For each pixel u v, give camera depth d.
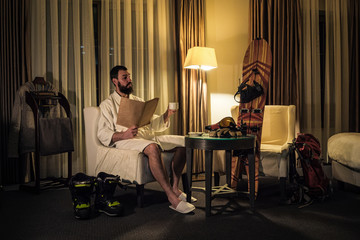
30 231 1.97
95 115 2.67
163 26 3.84
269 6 4.02
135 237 1.86
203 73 3.88
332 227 1.99
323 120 4.37
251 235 1.87
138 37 3.76
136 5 3.75
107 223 2.10
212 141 2.16
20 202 2.64
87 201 2.26
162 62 3.83
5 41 3.27
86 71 3.60
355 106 4.32
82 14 3.60
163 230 1.96
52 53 3.50
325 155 4.30
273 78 4.06
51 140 3.03
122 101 2.40
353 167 2.58
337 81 4.29
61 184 3.29
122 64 3.79
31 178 3.46
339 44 4.29
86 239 1.83
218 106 4.10
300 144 2.59
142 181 2.36
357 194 2.78
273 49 4.06
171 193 2.33
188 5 3.85
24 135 3.09
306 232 1.91
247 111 2.67
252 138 2.28
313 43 4.23
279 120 3.18
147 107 2.46
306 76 4.20
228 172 2.75
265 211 2.32
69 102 3.60
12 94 3.31
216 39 4.08
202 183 3.31
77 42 3.56
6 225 2.09
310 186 2.51
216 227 2.01
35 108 2.91
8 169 3.31
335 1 4.30
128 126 2.47
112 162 2.49
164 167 2.39
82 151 3.63
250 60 2.87
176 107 2.81
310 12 4.26
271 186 3.09
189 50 3.53
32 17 3.46
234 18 4.12
